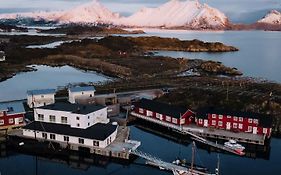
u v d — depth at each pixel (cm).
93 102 9900
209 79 14712
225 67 18225
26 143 7288
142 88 12656
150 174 6506
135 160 7069
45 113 7806
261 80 14900
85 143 7200
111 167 6819
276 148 7794
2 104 8619
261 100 10462
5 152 7425
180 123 8681
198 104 10331
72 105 8194
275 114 9494
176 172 6344
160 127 9012
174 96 11044
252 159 7212
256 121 8100
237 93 11544
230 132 8188
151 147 7781
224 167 6806
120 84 13338
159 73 16475
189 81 14138
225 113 8450
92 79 15300
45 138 7488
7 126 7981
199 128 8431
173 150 7631
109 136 7306
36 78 15438
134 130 8919
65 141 7344
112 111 9550
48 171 6600
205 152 7519
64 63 19825
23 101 10481
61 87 12912
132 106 10050
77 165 6919
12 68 17450
